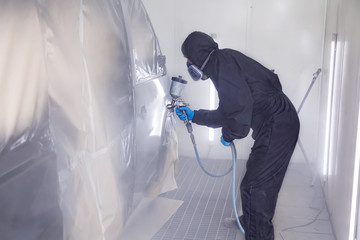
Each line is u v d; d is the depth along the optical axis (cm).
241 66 228
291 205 310
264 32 367
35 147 139
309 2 354
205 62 231
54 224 146
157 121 263
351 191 201
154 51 273
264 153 234
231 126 217
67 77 158
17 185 128
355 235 199
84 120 167
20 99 133
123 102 206
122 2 232
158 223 277
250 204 242
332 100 299
